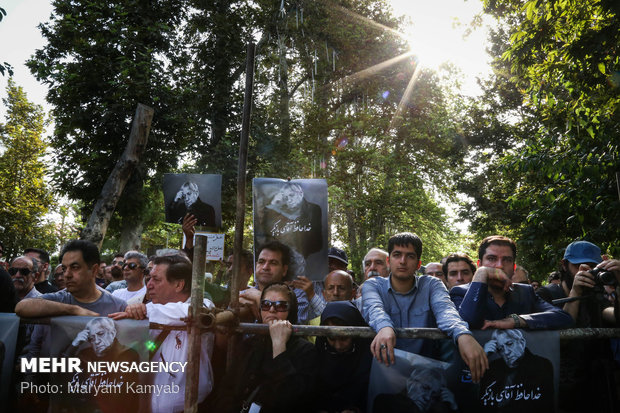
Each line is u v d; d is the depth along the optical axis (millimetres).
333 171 22781
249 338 2824
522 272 4508
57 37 17797
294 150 21484
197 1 19891
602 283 3008
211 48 20641
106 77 17281
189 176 4102
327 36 24297
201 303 2516
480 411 2604
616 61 6254
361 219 22938
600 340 3020
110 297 3371
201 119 20234
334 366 2717
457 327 2564
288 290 2891
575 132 7371
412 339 2795
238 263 2826
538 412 2619
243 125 2984
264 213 3484
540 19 6770
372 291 2973
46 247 32094
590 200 7258
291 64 23797
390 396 2607
